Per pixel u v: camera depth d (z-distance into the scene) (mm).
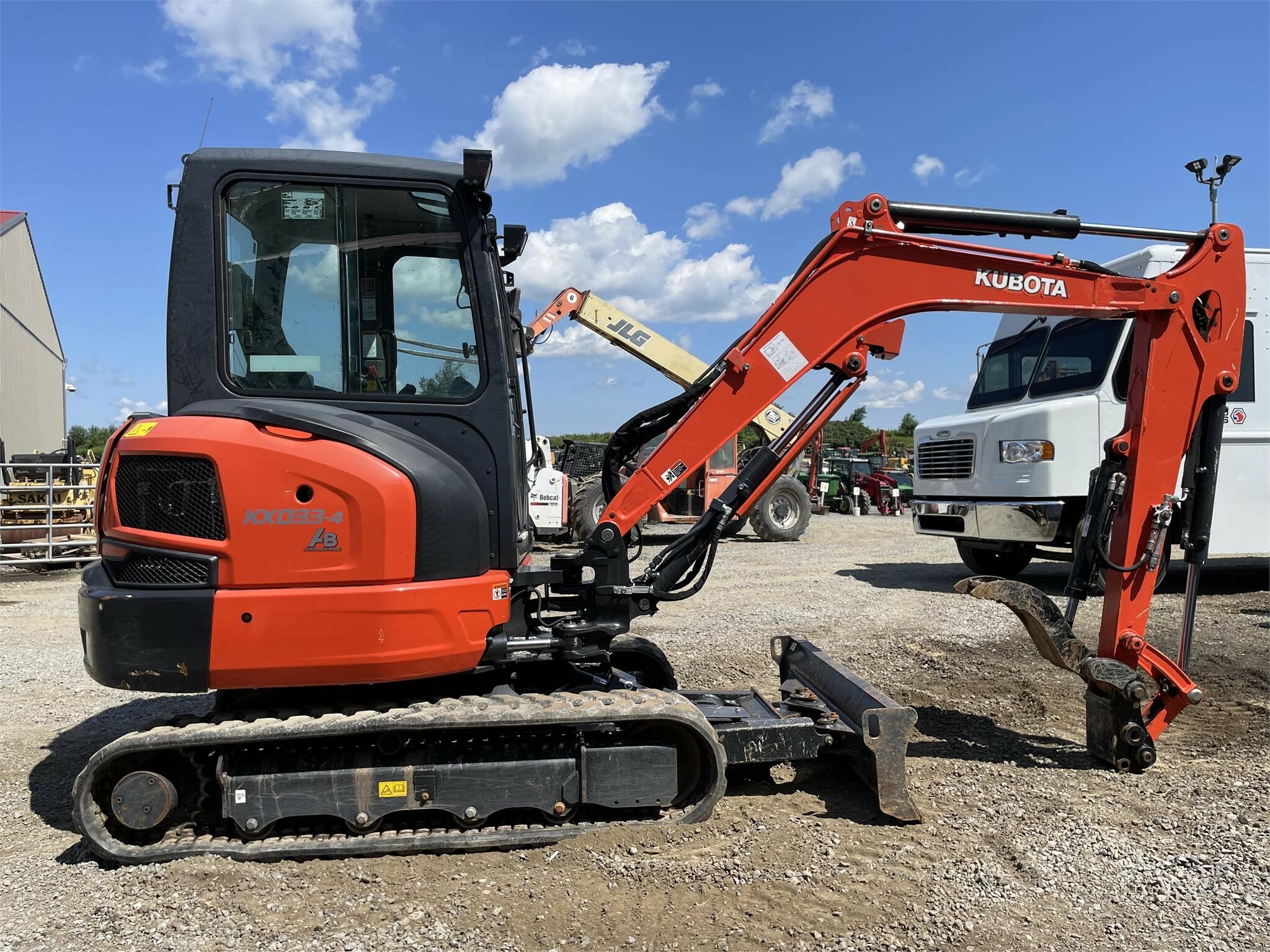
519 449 4328
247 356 3539
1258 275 8742
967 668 6438
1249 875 3188
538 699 3609
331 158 3568
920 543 15836
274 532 3250
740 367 4176
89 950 2766
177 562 3262
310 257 3582
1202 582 9945
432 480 3396
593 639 3992
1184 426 4473
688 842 3484
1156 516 4391
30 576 12195
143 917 2934
